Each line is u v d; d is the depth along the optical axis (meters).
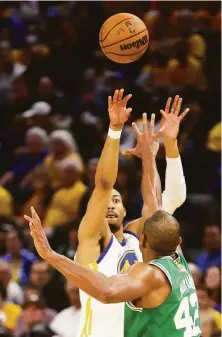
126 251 10.27
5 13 30.94
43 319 16.89
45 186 22.88
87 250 10.06
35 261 19.83
